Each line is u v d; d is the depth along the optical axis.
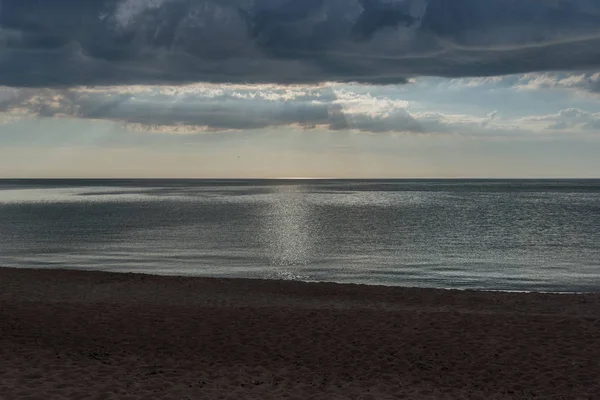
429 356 12.07
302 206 88.50
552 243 40.56
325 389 9.94
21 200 108.75
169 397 8.95
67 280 20.53
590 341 13.03
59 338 12.72
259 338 13.21
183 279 21.30
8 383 9.13
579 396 9.98
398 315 15.36
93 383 9.41
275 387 9.90
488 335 13.52
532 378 10.85
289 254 34.56
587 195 128.88
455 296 18.95
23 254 33.50
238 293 18.92
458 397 9.77
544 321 14.76
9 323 13.84
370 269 28.86
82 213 71.06
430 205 89.88
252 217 65.44
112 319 14.61
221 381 10.06
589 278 26.36
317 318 15.01
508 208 80.94
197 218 63.44
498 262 31.44
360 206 88.19
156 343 12.65
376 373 11.00
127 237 43.53
